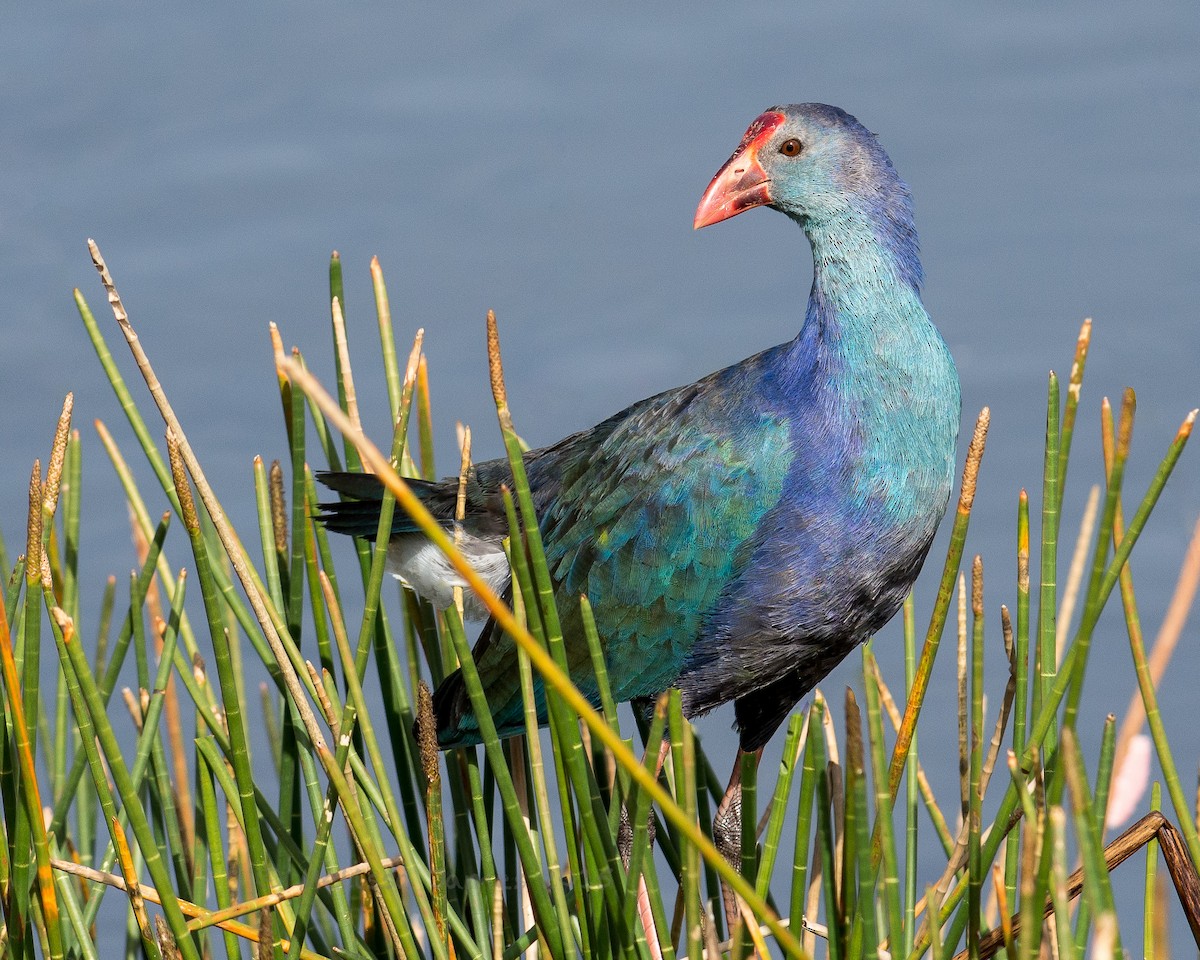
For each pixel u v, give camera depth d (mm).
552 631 4641
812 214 6777
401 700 6773
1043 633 5102
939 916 5055
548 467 7770
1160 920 5035
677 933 6578
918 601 11047
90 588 11328
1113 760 4883
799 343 6883
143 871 6941
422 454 7523
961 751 5496
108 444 6855
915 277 6758
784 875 9430
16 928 5121
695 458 6961
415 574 7449
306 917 5094
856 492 6668
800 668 7340
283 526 6812
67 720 7316
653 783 3768
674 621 7105
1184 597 4758
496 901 5656
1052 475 4969
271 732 7832
